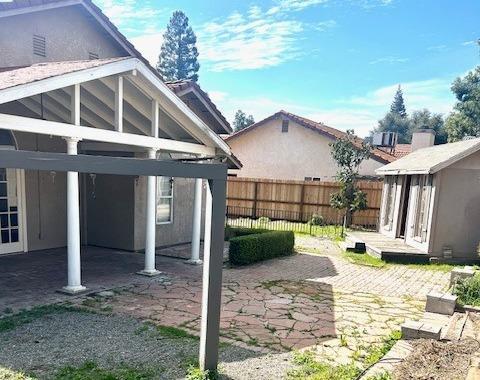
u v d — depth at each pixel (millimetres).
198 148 9070
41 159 3271
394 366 4469
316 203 19516
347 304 7008
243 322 5891
